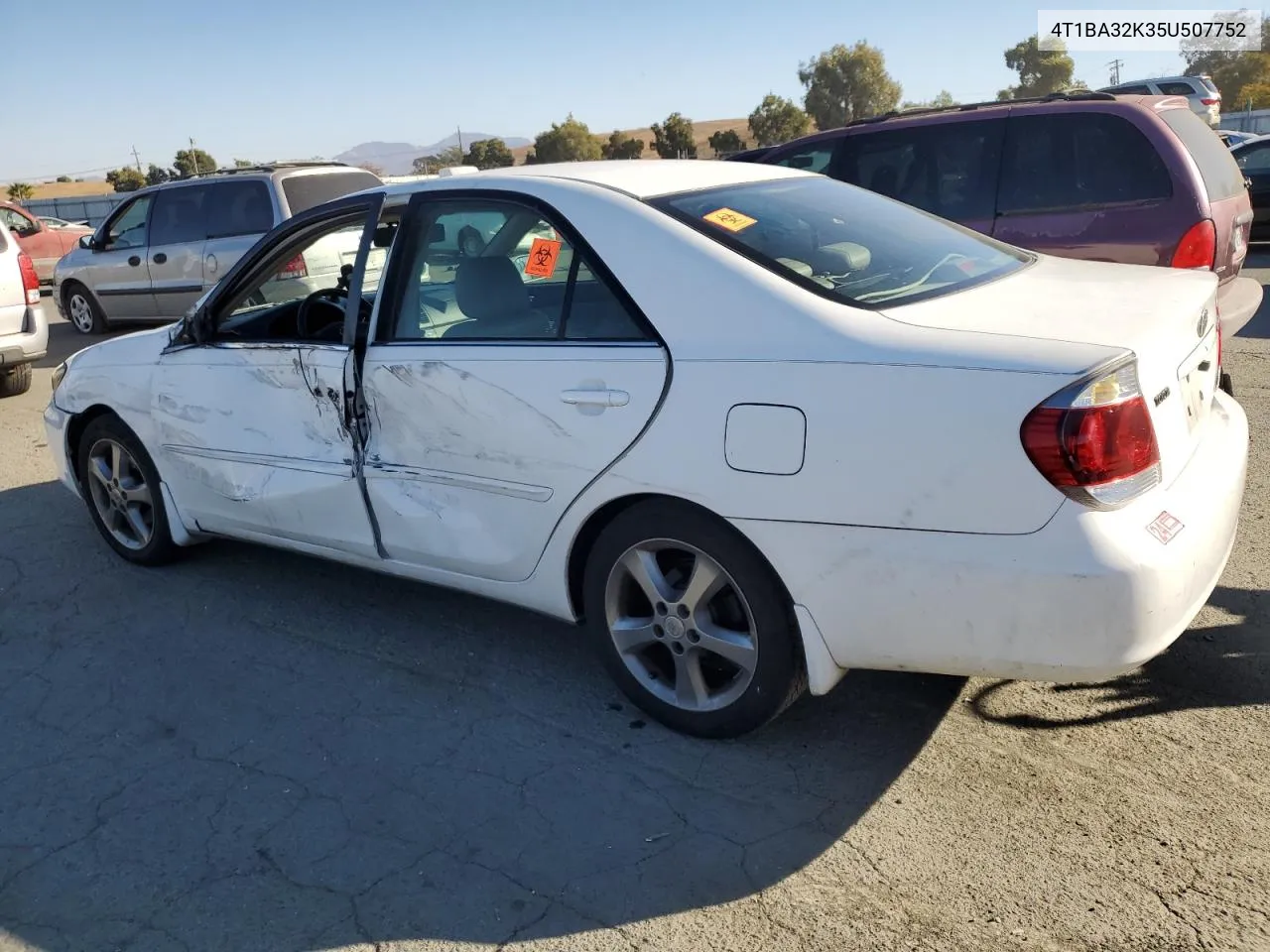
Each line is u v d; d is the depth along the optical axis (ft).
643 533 10.03
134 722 11.62
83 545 17.02
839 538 8.82
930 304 9.36
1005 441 8.07
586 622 11.05
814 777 9.86
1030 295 9.81
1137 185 19.04
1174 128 19.06
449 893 8.63
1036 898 8.14
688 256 9.75
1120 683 11.09
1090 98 19.92
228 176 35.50
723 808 9.51
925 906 8.14
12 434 24.91
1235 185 20.26
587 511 10.27
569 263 10.34
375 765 10.53
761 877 8.60
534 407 10.34
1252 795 9.17
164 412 14.33
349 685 12.16
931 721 10.63
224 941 8.25
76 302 40.88
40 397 29.27
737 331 9.28
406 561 12.15
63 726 11.61
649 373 9.61
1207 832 8.75
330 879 8.89
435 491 11.48
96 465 15.80
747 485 9.14
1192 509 8.60
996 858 8.61
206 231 35.96
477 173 12.27
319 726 11.32
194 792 10.23
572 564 10.82
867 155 22.35
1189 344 9.30
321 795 10.06
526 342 10.53
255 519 13.70
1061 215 19.80
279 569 15.62
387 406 11.64
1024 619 8.26
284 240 13.28
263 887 8.84
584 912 8.32
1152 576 7.99
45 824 9.87
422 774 10.33
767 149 24.56
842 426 8.64
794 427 8.85
